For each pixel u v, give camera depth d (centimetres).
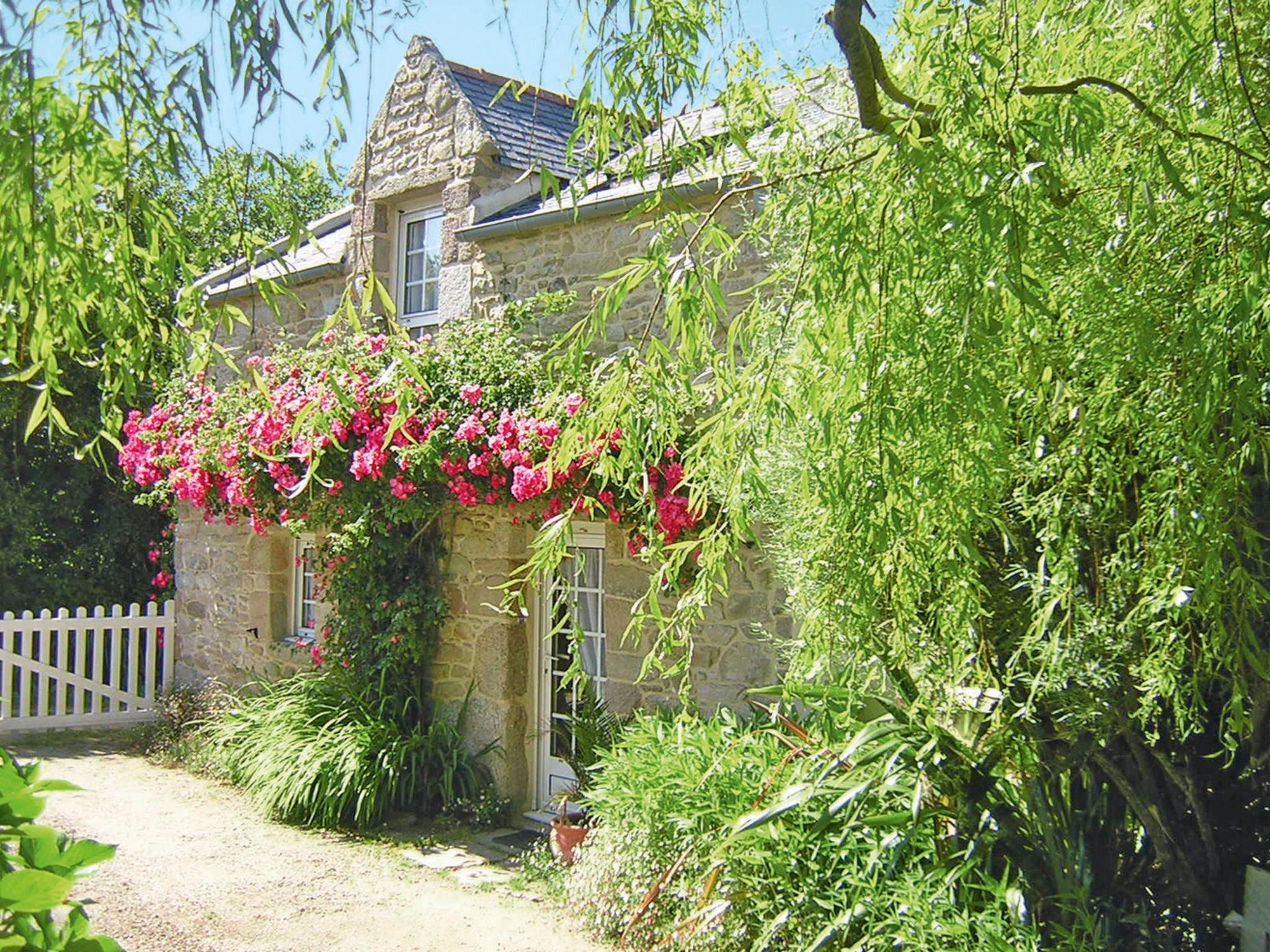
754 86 346
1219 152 266
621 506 643
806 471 276
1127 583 295
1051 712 372
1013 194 236
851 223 251
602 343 732
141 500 1085
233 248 308
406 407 308
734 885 482
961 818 396
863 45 243
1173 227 265
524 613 331
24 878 158
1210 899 379
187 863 687
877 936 393
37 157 245
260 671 1029
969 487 271
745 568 641
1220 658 287
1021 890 372
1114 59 298
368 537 817
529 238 796
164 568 1285
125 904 611
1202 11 267
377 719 818
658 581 319
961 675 348
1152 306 260
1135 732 374
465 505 764
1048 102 251
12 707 1093
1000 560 366
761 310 322
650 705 702
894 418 248
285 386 855
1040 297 250
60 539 1301
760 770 512
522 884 654
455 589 836
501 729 795
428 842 736
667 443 313
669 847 538
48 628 1083
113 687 1118
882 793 417
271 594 1027
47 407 267
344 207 1182
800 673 372
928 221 243
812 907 441
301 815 776
